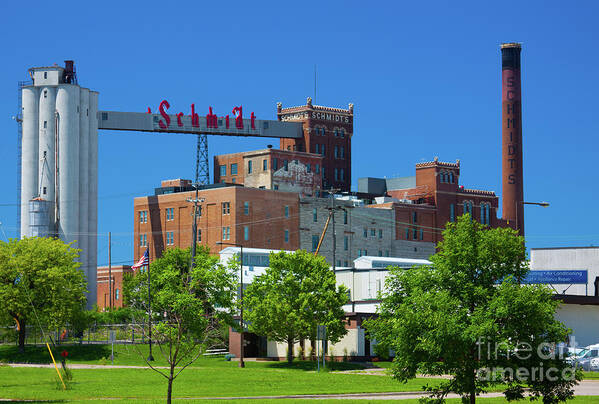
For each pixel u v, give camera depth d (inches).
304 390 2812.5
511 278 1884.8
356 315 4293.8
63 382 2933.1
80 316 4960.6
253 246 7519.7
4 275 4778.5
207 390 2864.2
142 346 4781.0
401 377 1964.8
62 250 4992.6
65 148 7313.0
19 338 4864.7
